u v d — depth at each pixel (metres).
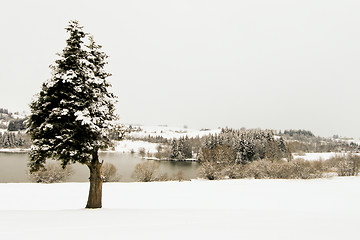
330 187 31.56
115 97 13.73
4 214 9.62
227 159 61.22
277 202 20.80
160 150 106.69
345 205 19.56
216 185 32.12
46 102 11.80
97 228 6.92
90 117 11.73
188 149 101.19
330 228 7.48
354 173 55.44
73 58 12.38
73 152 11.28
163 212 10.92
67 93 11.84
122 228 6.96
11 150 97.69
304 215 10.82
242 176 50.03
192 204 19.17
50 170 40.28
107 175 43.69
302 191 27.80
